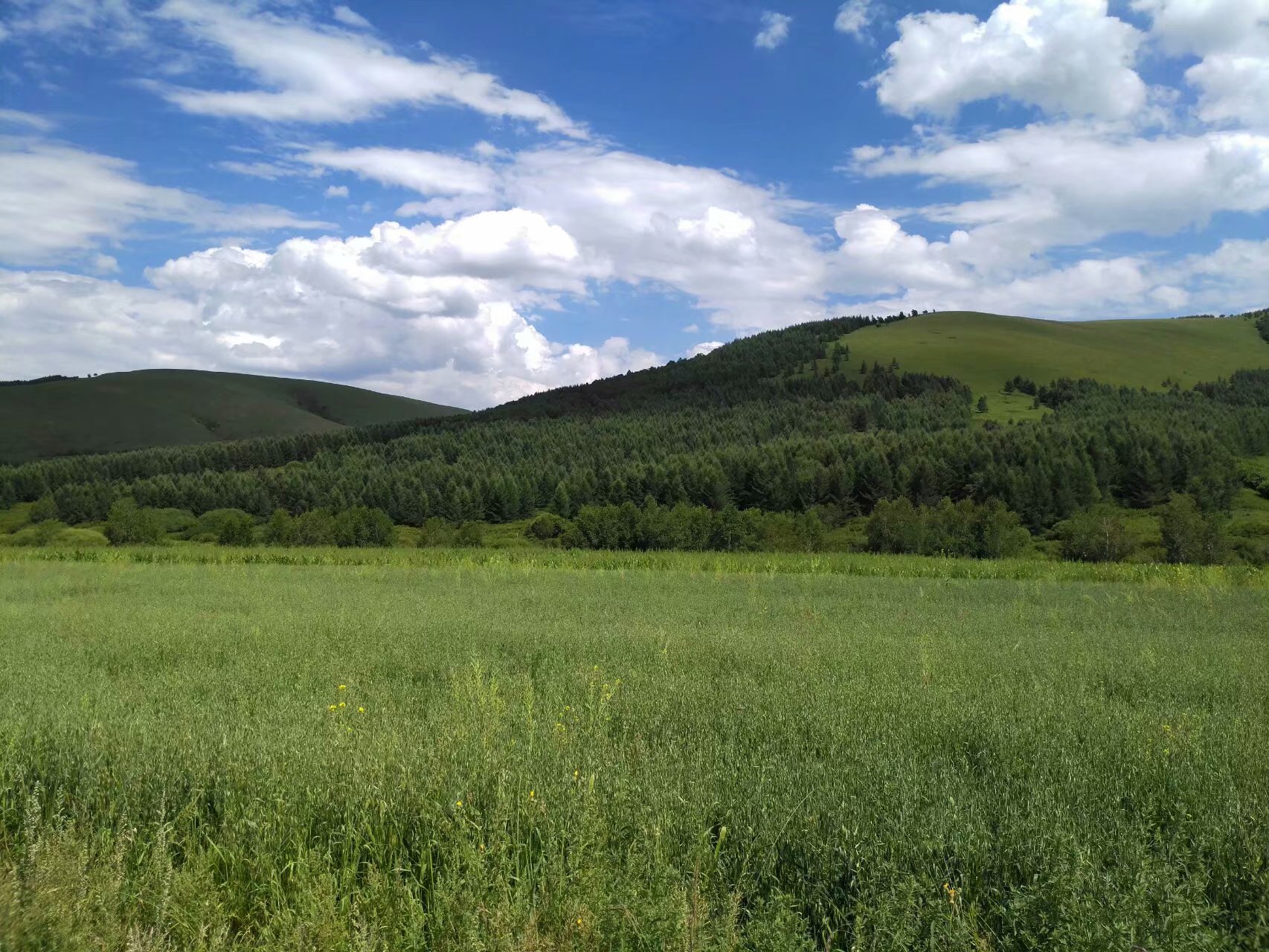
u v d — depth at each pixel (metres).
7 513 116.12
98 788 4.26
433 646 9.26
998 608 15.52
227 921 3.27
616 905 3.06
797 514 90.25
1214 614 14.54
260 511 111.44
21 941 2.81
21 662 8.23
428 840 3.69
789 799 4.02
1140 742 5.15
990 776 4.63
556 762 4.43
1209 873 3.40
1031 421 135.88
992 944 3.00
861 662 8.53
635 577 23.78
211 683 7.23
